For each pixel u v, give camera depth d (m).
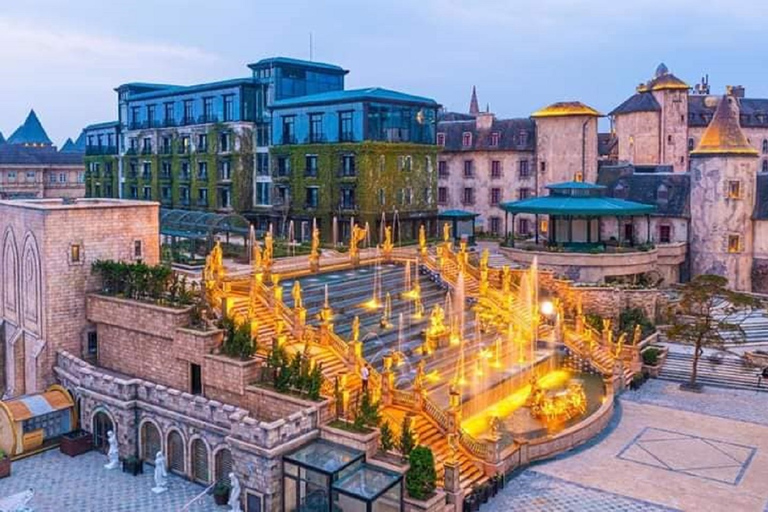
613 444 34.47
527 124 85.81
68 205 39.62
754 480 30.50
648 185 70.25
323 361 34.97
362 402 29.11
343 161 71.38
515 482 30.20
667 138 90.75
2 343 42.56
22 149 117.94
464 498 27.58
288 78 80.44
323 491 25.55
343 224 71.88
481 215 87.56
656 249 64.06
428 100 76.06
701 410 39.50
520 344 45.41
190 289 38.34
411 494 26.11
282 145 75.56
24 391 40.41
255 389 30.69
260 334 36.69
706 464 32.12
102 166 100.50
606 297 55.28
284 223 76.69
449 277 52.78
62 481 30.23
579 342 46.00
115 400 32.19
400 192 72.69
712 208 64.56
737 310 49.69
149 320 35.38
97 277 39.31
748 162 63.47
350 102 69.94
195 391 33.88
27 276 39.28
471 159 87.81
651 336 51.66
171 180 87.88
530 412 36.84
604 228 71.19
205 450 29.73
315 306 43.19
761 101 102.00
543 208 63.66
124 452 32.09
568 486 29.81
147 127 90.69
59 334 38.00
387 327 42.50
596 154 82.69
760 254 63.44
